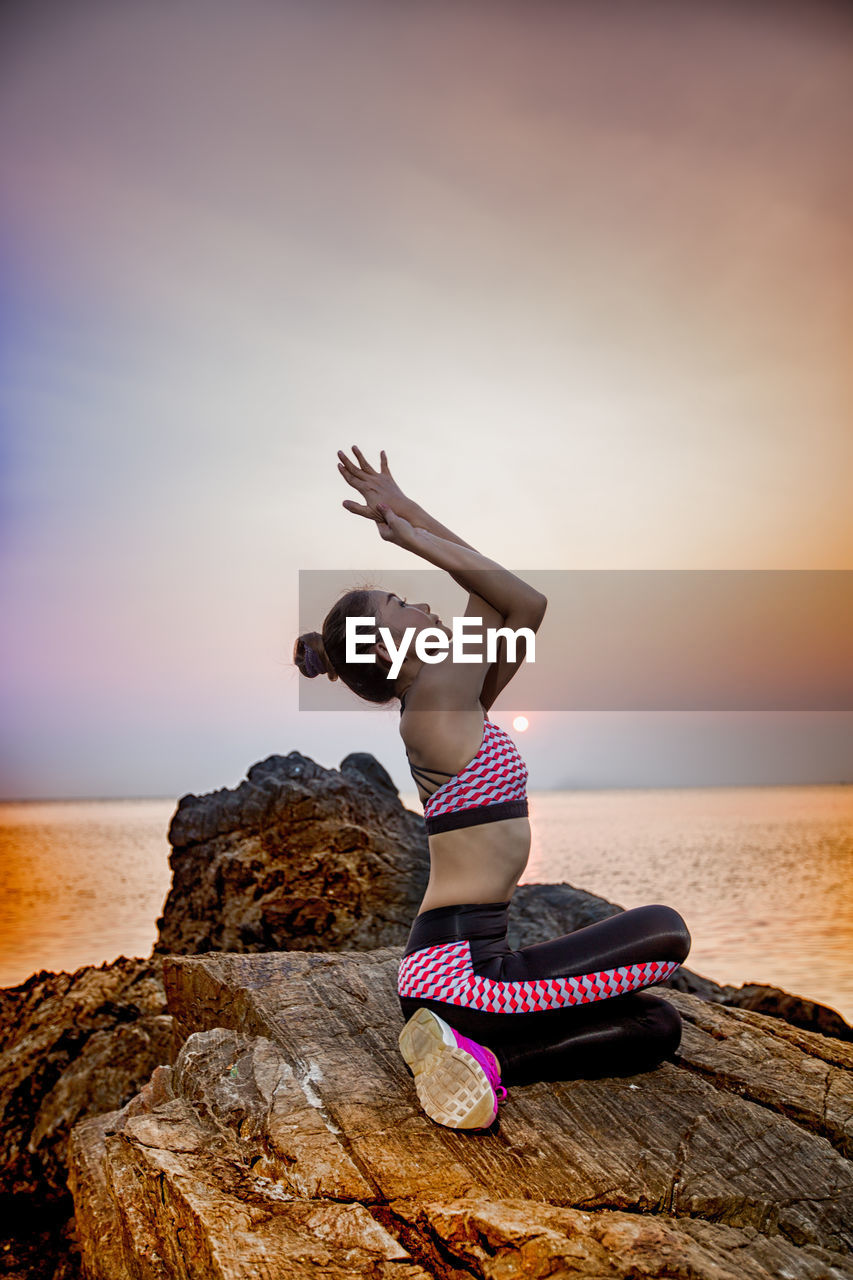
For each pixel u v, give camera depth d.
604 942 2.87
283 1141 2.59
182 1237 2.30
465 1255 2.17
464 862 2.84
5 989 5.73
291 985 3.78
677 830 52.47
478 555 2.99
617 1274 2.00
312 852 6.00
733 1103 2.92
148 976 5.67
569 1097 2.92
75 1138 3.59
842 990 10.84
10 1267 4.21
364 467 3.31
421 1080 2.65
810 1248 2.33
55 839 59.94
